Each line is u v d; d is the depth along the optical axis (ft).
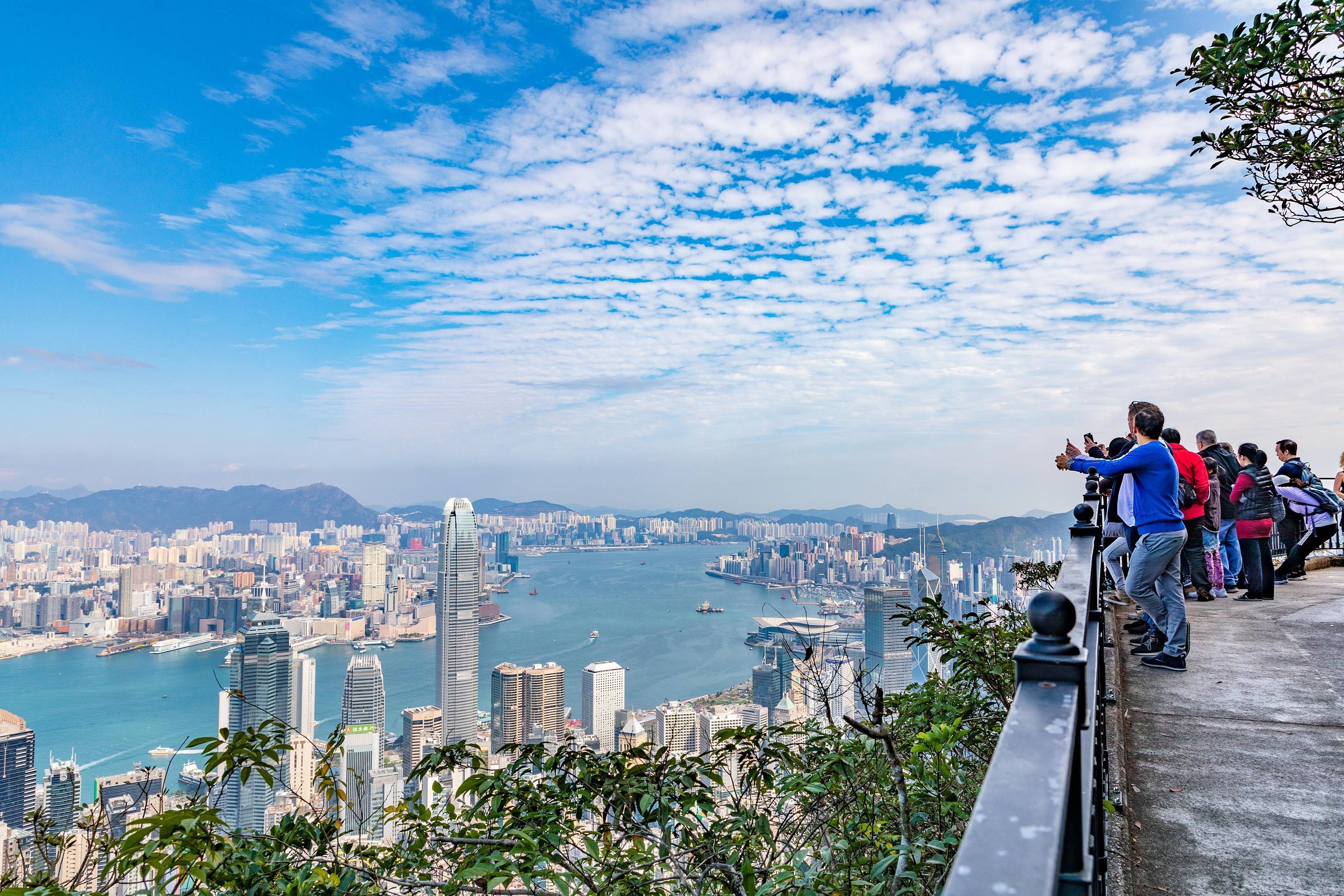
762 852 10.04
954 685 14.44
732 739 10.62
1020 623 15.84
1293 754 11.89
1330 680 15.31
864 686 9.93
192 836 8.89
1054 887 2.22
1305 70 15.11
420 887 9.02
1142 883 8.71
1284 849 9.23
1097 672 6.91
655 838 9.89
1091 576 8.27
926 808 10.26
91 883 8.79
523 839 8.75
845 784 10.41
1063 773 2.91
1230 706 14.15
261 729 9.95
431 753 10.66
